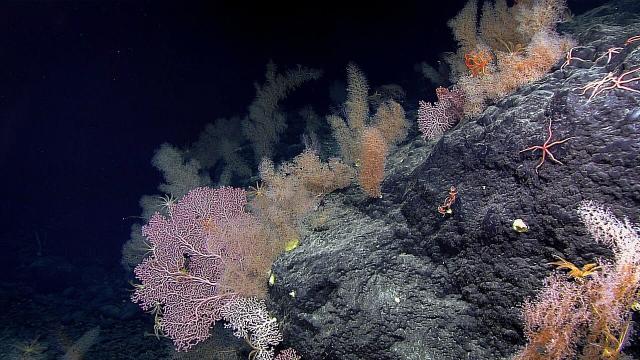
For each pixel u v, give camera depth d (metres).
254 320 2.79
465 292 2.19
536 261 1.88
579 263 1.72
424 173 2.51
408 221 2.61
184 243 3.27
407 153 3.29
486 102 2.56
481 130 2.19
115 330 6.50
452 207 2.28
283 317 2.71
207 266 3.17
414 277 2.41
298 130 8.04
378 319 2.35
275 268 2.92
